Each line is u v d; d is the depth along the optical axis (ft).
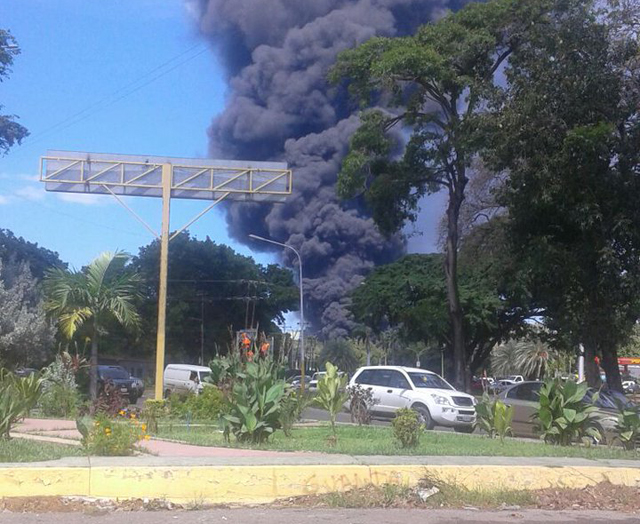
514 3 102.01
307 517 29.01
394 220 115.96
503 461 37.01
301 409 60.29
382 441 49.67
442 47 104.37
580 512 31.81
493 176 117.91
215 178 82.58
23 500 29.78
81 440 39.52
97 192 81.05
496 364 256.73
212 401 68.23
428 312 134.82
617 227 80.89
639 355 224.33
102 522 27.48
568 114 83.82
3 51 93.35
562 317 91.45
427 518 29.43
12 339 88.89
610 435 55.52
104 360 173.37
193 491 31.40
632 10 82.74
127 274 77.51
